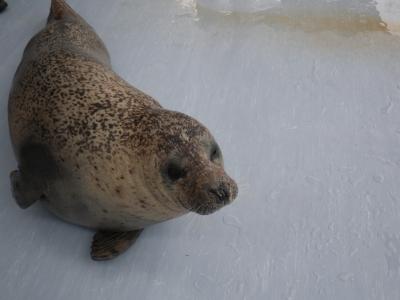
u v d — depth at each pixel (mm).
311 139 2123
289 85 2326
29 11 2742
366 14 2604
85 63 2006
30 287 1759
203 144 1652
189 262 1798
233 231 1867
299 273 1757
